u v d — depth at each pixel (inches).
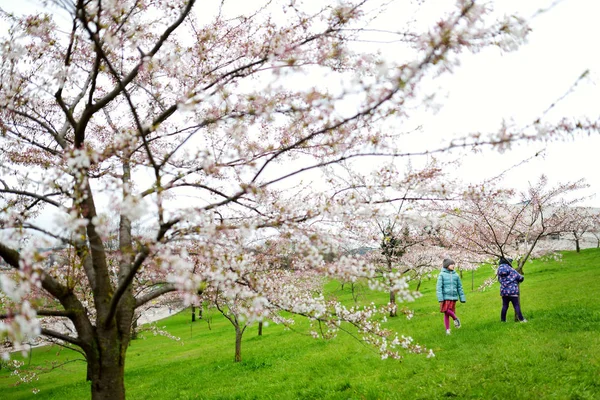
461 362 320.5
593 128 108.7
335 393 310.8
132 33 197.5
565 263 1188.5
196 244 166.1
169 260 133.3
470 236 571.8
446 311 450.9
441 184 161.3
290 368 439.8
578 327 365.1
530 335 363.3
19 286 99.0
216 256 153.3
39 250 113.4
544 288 698.2
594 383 237.1
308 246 155.7
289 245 175.8
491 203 419.2
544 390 239.5
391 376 326.6
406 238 706.2
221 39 226.7
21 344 98.8
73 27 180.7
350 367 380.8
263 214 173.9
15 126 226.2
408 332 504.4
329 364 410.0
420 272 847.7
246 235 146.5
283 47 155.4
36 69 222.2
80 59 239.8
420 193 162.6
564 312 437.4
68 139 276.1
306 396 326.0
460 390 265.1
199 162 178.9
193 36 238.4
